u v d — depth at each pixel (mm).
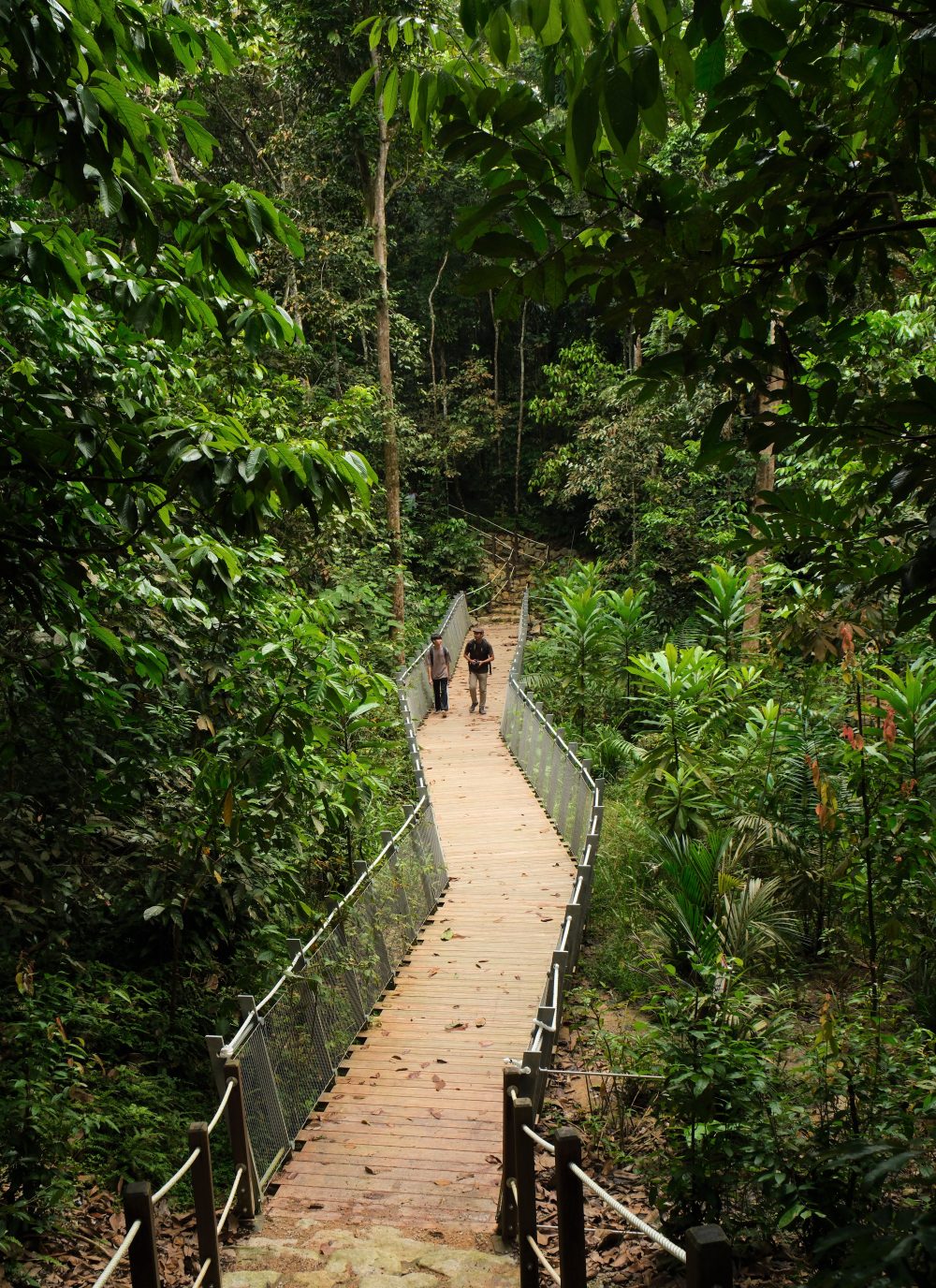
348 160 23125
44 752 5715
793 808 10195
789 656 4531
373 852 10008
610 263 2266
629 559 25609
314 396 18266
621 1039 6547
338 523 13406
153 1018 7148
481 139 2162
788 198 2258
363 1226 5312
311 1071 6820
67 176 2656
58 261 3488
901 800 7164
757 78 2080
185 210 3361
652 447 22562
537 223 2189
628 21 1885
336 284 21609
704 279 2285
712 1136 4711
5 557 3504
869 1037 4891
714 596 16125
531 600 30234
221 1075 5422
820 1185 4316
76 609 4219
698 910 9078
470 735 19625
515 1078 5047
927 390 2275
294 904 7867
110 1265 3152
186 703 6879
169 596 6059
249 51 13070
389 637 21953
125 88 2990
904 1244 1735
